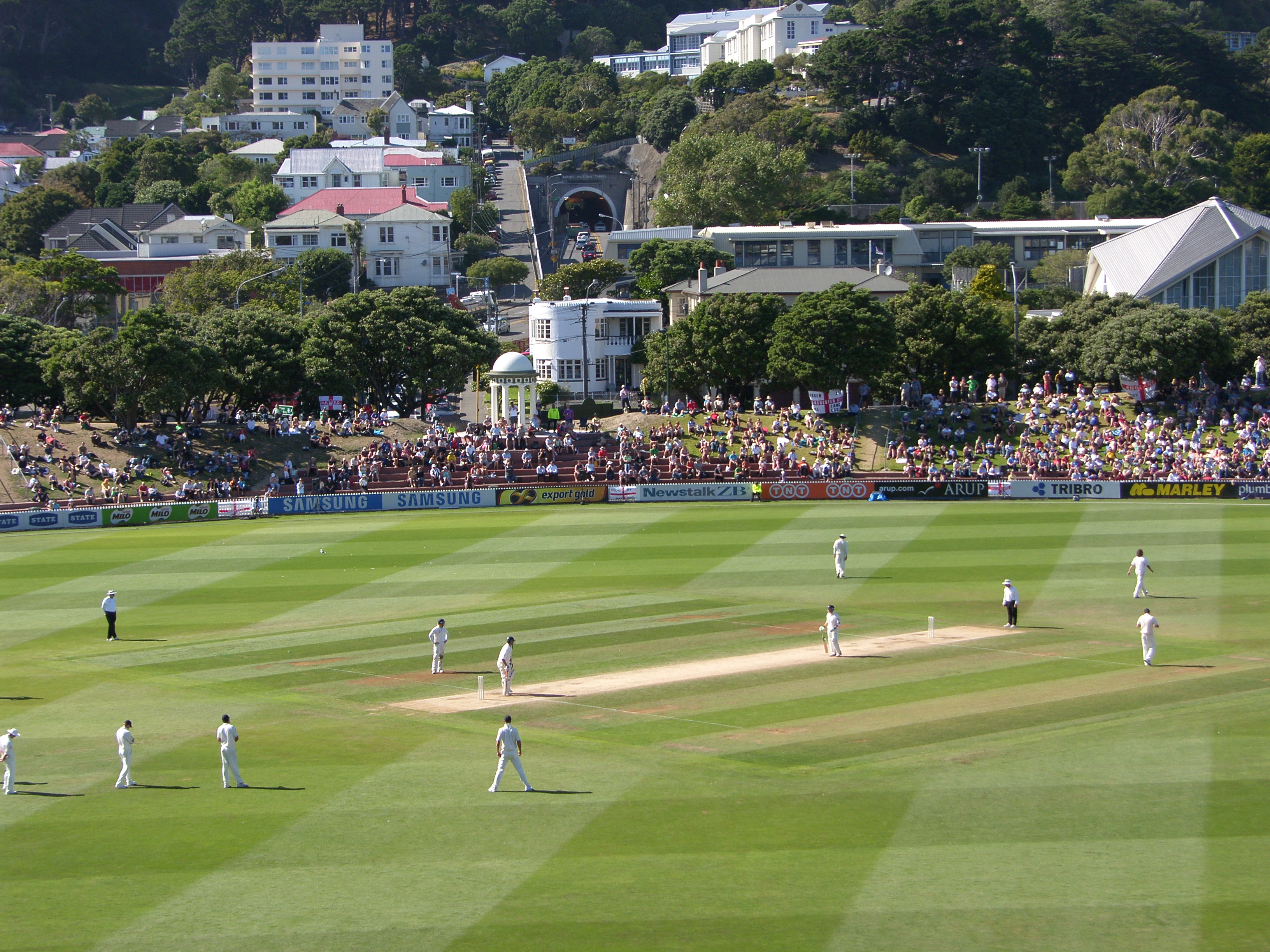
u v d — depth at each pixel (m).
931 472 102.69
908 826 35.59
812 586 70.62
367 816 37.09
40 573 77.19
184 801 38.69
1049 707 47.59
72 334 120.81
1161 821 35.41
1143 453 104.50
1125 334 117.25
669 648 58.09
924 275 190.25
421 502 98.38
